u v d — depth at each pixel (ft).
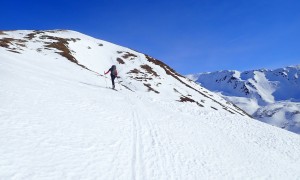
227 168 57.06
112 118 63.00
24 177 30.83
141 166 43.98
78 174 35.35
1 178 29.30
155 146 54.70
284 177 63.10
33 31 322.34
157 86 264.31
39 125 44.98
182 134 69.31
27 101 53.98
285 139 94.12
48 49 210.38
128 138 54.19
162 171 44.96
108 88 108.27
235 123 100.07
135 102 92.63
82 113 58.65
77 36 361.30
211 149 65.16
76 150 41.14
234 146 73.61
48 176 32.63
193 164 52.70
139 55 359.05
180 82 322.75
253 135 90.33
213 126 89.45
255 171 60.75
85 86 94.84
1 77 64.34
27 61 115.96
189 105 116.26
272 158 73.36
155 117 77.92
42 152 37.22
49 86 72.74
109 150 45.39
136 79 266.98
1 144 35.65
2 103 48.49
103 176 37.09
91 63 273.54
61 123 48.96
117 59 323.37
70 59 202.90
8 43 165.99
